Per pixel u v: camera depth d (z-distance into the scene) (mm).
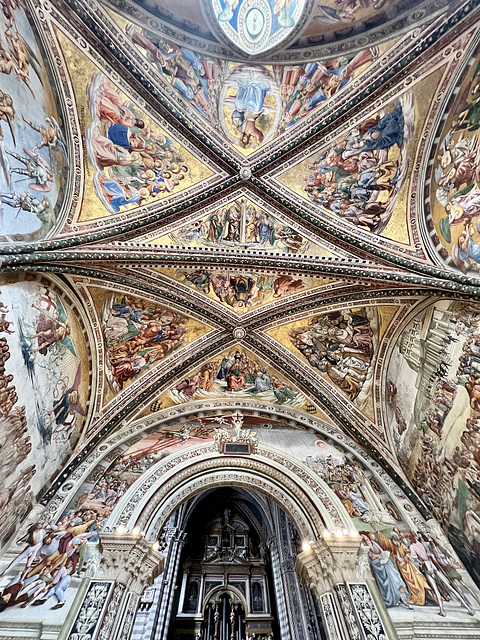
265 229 9328
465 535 7188
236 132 8555
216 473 8820
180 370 10648
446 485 7812
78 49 6734
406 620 6039
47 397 7629
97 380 9500
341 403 10734
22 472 6914
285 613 14383
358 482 9086
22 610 5625
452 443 7672
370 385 10297
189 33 7535
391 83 7539
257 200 9109
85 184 7832
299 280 9609
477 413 7031
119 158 8086
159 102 7707
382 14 7184
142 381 10297
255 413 11234
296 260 9203
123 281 8805
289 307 10133
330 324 10227
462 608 6363
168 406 10930
